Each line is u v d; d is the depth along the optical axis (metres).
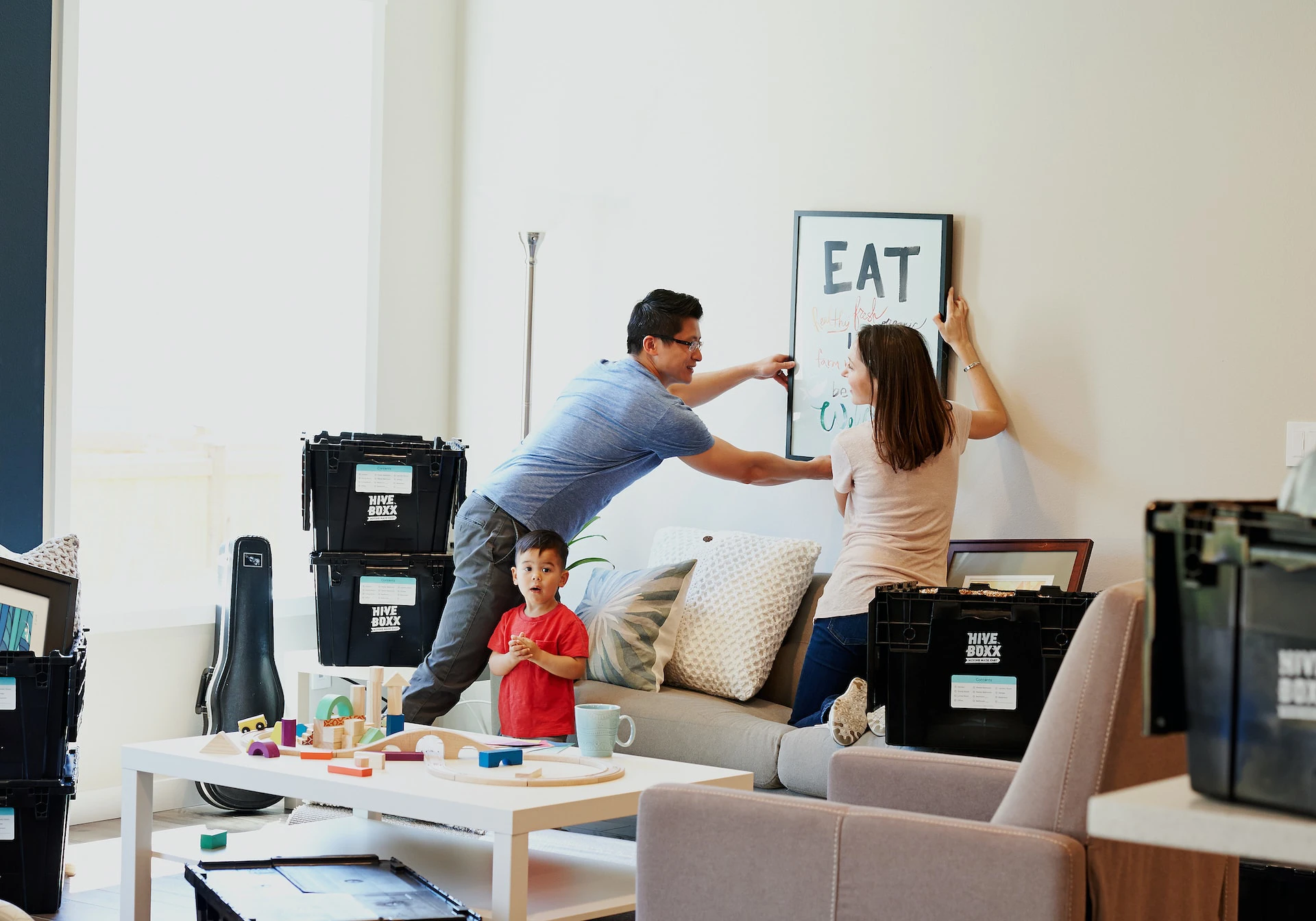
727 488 4.56
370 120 5.05
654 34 4.78
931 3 4.14
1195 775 1.19
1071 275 3.88
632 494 4.80
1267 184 3.56
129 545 4.52
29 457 4.12
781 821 1.95
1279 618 1.14
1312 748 1.11
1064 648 3.01
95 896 3.53
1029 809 1.83
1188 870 2.08
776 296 4.46
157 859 3.92
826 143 4.36
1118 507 3.79
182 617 4.54
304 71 4.97
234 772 2.78
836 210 4.32
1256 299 3.58
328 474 4.14
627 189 4.85
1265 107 3.56
